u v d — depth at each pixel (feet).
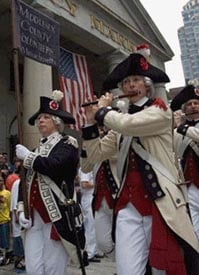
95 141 10.37
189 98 16.52
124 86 10.03
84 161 11.19
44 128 13.47
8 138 53.01
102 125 9.41
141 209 9.11
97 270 22.09
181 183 9.25
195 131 15.03
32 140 36.32
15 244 23.54
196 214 15.65
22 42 14.90
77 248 12.23
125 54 57.62
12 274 22.29
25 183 12.83
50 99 13.75
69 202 12.35
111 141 10.39
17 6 14.98
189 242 8.59
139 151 9.29
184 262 8.74
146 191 9.07
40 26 16.06
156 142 9.23
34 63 38.24
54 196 12.48
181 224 8.64
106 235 16.37
